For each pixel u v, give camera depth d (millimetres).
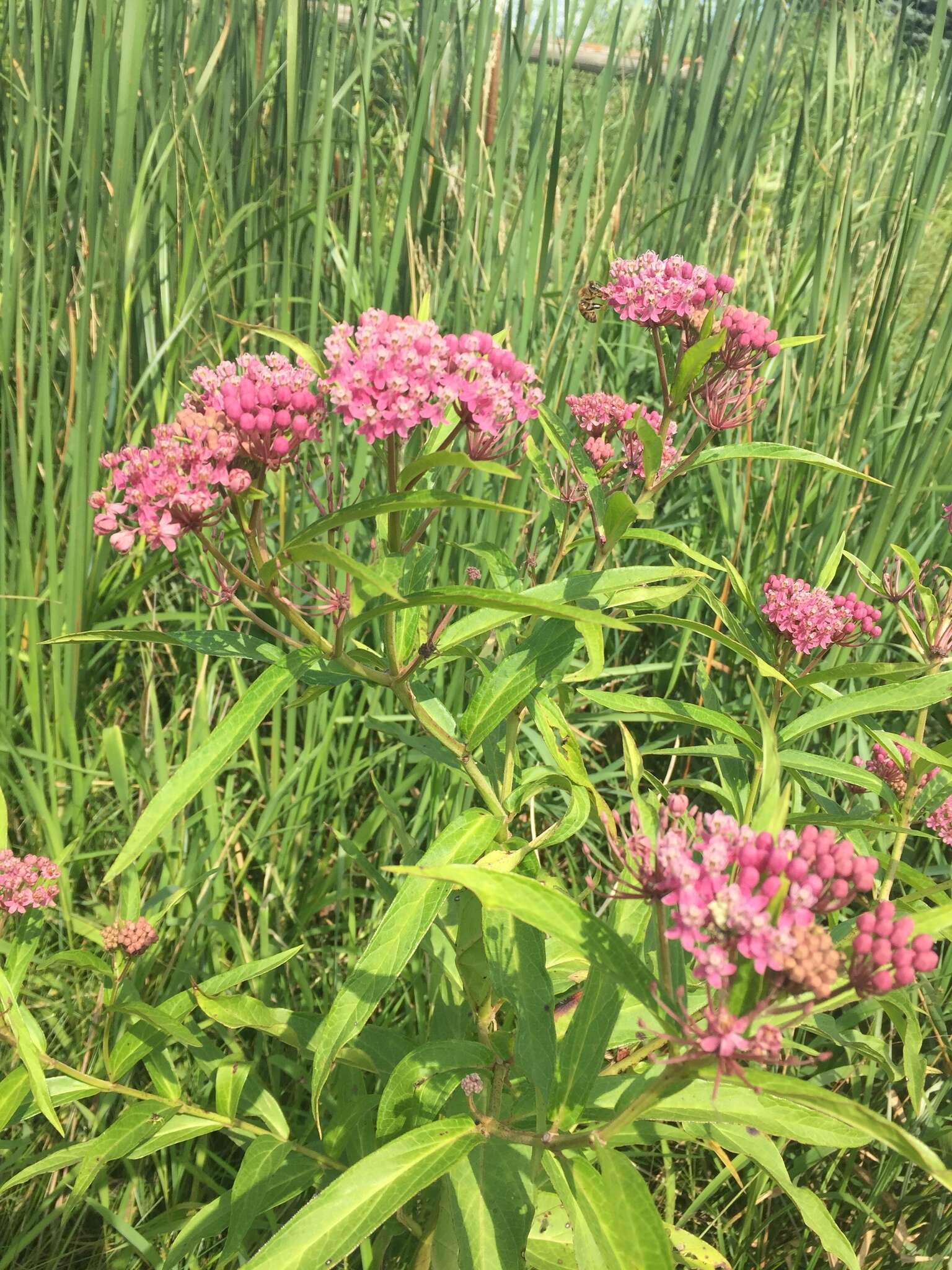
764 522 777
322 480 735
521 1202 411
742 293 886
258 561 361
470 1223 405
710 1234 566
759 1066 336
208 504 351
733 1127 426
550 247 724
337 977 640
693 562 797
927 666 497
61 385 753
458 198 758
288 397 376
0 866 454
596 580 403
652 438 412
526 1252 441
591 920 283
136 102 604
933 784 496
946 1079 561
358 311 729
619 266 468
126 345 683
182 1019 505
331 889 673
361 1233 327
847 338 812
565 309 680
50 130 662
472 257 740
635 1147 581
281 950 641
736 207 890
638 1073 440
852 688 713
